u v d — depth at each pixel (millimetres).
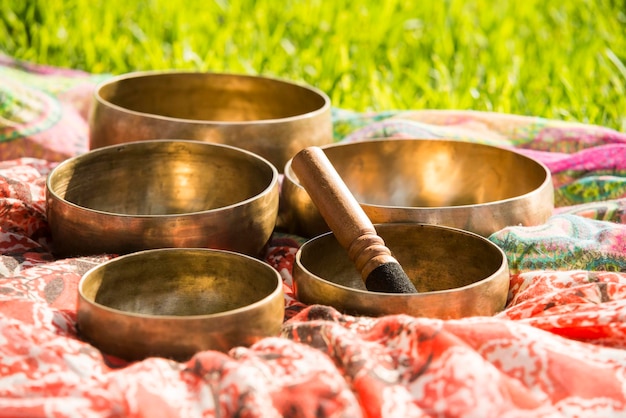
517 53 8031
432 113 5621
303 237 4223
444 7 8656
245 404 2693
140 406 2697
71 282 3480
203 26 8281
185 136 4496
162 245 3604
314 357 2912
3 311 3143
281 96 5281
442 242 3758
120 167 4195
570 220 4082
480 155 4531
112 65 7641
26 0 8273
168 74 5273
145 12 8328
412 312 3238
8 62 6438
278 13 8312
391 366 2922
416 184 4613
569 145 5258
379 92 6977
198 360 2857
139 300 3412
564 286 3564
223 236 3676
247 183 4176
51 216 3773
